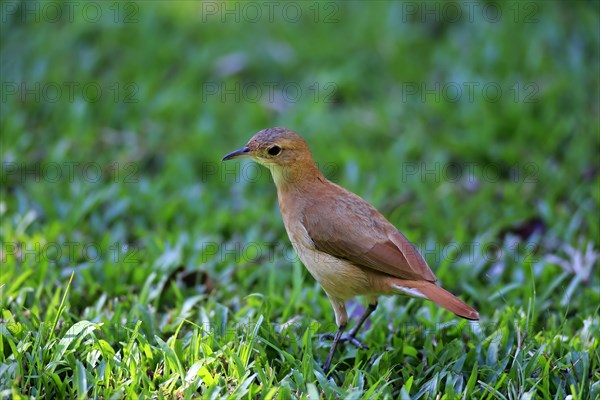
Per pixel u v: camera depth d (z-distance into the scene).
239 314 9.68
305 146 9.50
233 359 8.12
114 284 10.29
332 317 9.81
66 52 15.84
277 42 16.50
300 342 9.03
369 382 8.27
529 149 13.88
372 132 14.45
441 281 10.74
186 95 14.98
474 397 7.97
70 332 8.27
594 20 16.33
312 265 9.23
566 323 9.38
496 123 14.29
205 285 10.42
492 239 11.66
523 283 10.66
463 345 9.14
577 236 11.75
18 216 11.71
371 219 9.12
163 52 16.00
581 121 14.29
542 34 16.08
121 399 7.61
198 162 13.68
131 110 14.67
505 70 15.59
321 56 16.22
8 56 15.70
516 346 8.94
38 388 7.70
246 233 11.96
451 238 11.87
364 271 8.95
